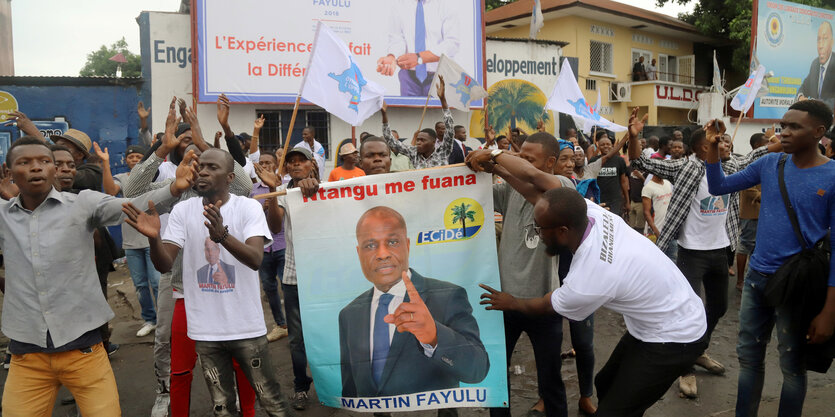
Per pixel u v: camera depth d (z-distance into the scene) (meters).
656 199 6.95
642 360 2.82
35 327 2.95
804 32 18.86
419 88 12.75
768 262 3.38
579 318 2.83
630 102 22.70
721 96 17.84
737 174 3.69
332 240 3.23
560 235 2.72
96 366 3.10
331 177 5.69
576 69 15.17
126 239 5.81
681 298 2.81
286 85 11.60
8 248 3.01
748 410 3.51
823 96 19.98
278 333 5.75
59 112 10.73
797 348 3.29
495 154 3.13
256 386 3.21
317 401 4.38
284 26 11.49
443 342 3.28
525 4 21.67
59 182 4.10
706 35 24.12
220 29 11.09
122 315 6.73
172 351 3.48
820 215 3.18
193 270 3.15
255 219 3.13
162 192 3.11
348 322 3.25
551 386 3.39
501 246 3.54
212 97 11.12
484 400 3.30
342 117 4.27
